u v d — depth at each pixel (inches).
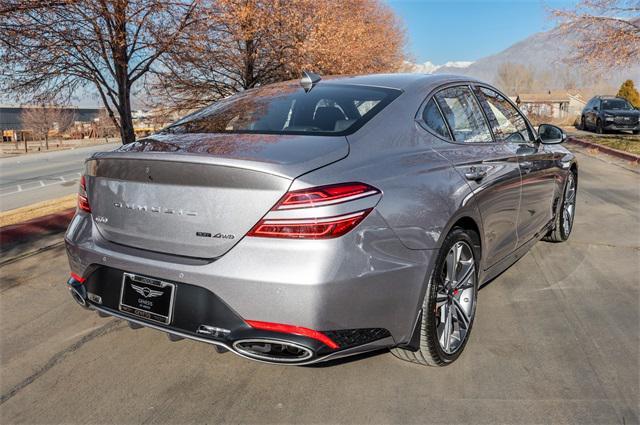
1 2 243.1
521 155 143.6
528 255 188.1
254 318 85.4
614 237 211.8
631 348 118.3
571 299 147.4
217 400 100.1
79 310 144.1
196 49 312.5
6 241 210.7
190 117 127.3
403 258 92.6
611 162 477.7
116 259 97.3
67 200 337.1
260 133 103.5
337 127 103.0
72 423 93.7
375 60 919.7
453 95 129.4
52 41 274.2
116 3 261.6
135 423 93.4
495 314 137.6
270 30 409.7
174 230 91.5
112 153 101.4
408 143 106.3
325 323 84.4
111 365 113.7
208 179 87.4
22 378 109.0
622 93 2098.9
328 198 83.5
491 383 104.6
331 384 104.9
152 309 94.1
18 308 145.6
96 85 317.1
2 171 873.5
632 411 94.7
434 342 103.0
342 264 83.7
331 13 508.4
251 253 84.5
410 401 98.7
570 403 97.3
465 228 116.4
